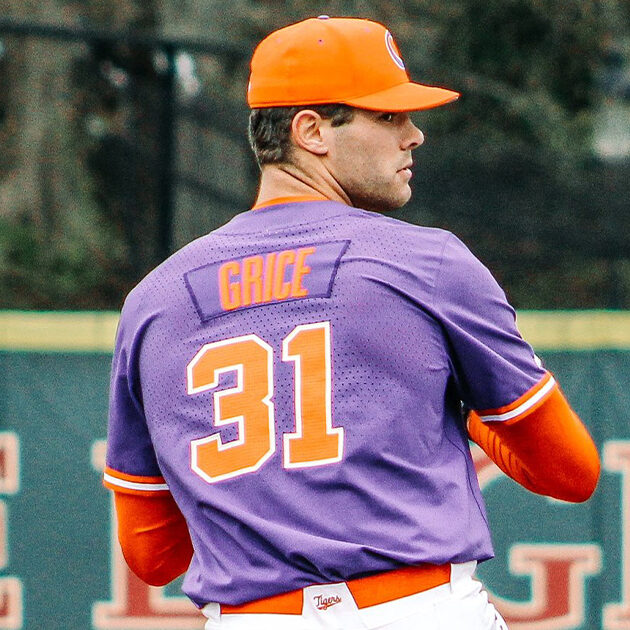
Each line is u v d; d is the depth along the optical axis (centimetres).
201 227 2703
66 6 4250
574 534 1956
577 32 4294
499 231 2802
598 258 2789
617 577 1956
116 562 1969
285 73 848
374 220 840
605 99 4681
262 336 813
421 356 798
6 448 1973
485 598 837
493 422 830
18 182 3984
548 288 2895
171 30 4216
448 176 2805
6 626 1959
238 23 4234
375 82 844
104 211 3850
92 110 3959
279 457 792
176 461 827
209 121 2733
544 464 835
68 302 3394
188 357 834
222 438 811
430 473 795
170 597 1966
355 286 805
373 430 783
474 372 813
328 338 799
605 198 2777
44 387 1981
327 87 840
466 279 817
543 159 2805
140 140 2852
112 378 895
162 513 914
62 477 1975
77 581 1964
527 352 832
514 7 4284
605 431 1972
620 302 2786
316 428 789
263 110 862
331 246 826
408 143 868
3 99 4112
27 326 1978
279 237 844
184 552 944
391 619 779
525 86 4319
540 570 1955
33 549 1967
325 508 782
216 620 822
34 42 3994
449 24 4331
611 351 1980
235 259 845
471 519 808
